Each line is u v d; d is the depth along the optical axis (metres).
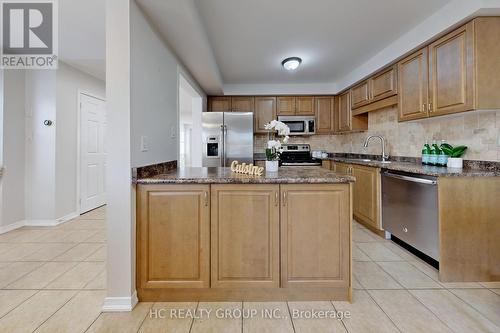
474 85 2.07
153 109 2.17
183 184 1.78
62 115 3.72
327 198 1.77
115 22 1.72
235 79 4.52
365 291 1.95
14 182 3.44
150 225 1.79
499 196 2.08
